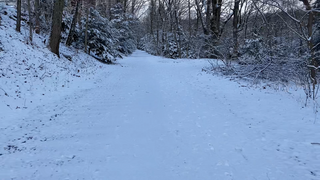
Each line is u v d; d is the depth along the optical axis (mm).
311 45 7117
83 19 18688
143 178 3117
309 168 3131
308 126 4477
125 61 24516
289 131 4355
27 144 4238
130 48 41656
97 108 6562
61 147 4098
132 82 10906
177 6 31172
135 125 5137
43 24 16312
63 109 6527
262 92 7574
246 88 8320
